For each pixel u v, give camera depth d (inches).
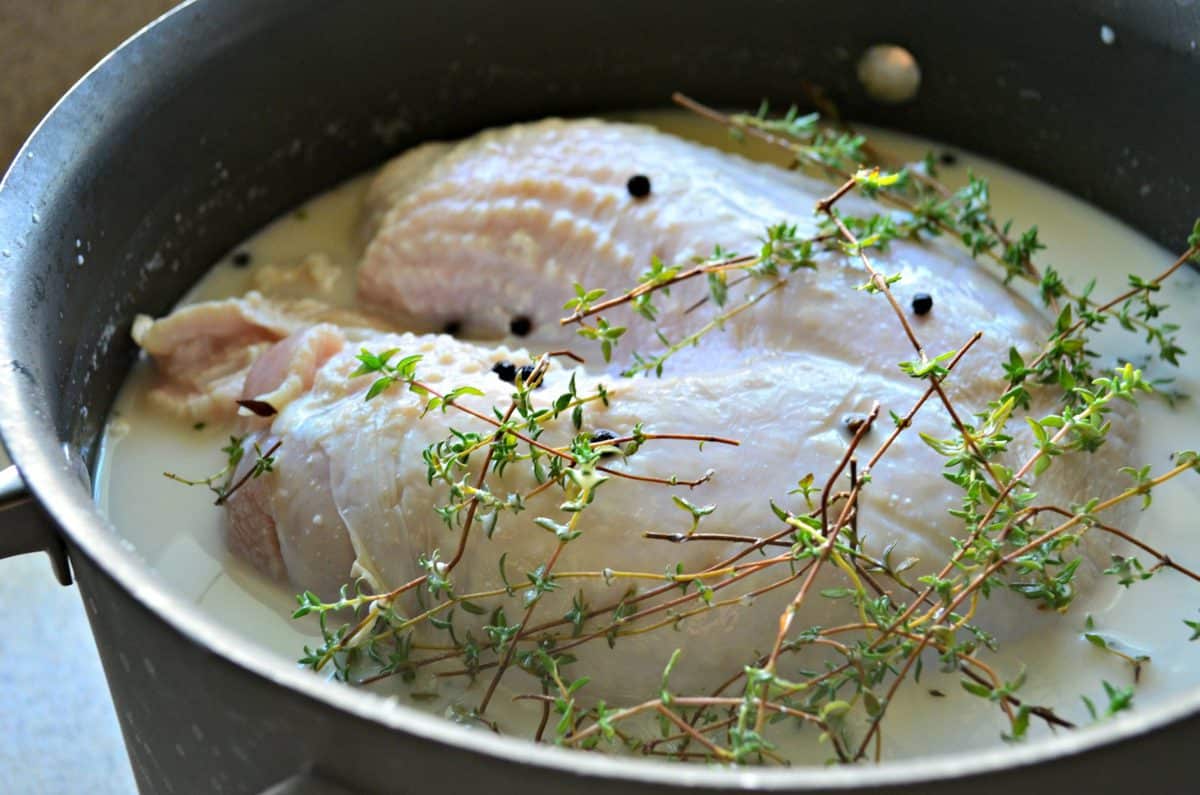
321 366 21.4
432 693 20.0
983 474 19.9
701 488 19.6
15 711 24.7
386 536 19.8
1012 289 22.3
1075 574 20.2
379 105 25.0
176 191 23.3
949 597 18.8
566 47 25.4
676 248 22.0
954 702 19.7
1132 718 16.6
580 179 22.8
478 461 19.7
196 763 18.6
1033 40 24.3
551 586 19.0
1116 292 23.9
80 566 18.2
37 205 20.8
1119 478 21.0
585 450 19.0
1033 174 25.3
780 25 25.3
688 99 26.2
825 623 19.4
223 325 22.9
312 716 16.9
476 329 23.5
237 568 21.3
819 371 20.5
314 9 23.7
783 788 16.1
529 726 19.8
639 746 19.0
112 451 22.5
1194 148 23.5
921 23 24.8
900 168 25.2
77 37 27.1
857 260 21.4
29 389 19.1
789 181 23.2
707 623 19.3
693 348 21.5
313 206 25.2
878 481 19.6
